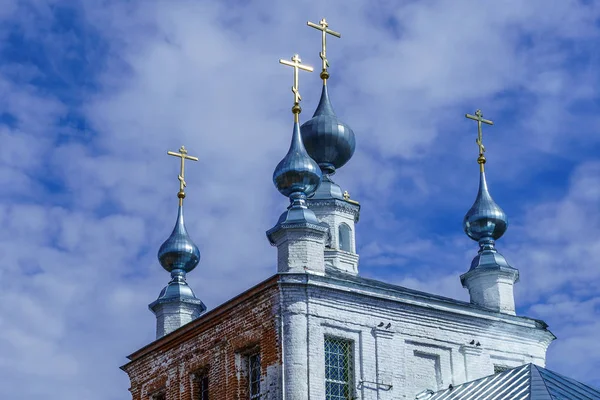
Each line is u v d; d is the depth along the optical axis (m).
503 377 40.12
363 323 41.91
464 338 44.41
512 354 45.47
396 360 42.22
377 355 41.81
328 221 51.34
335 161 52.56
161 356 47.78
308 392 39.69
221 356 43.62
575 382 39.00
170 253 51.94
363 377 41.25
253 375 42.25
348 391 41.03
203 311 51.34
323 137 51.72
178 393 45.88
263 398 40.44
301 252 41.84
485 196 49.81
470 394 40.09
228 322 43.50
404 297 43.06
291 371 39.88
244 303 42.50
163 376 47.38
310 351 40.25
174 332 46.66
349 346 41.66
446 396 41.12
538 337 46.38
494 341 45.19
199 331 45.28
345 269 50.72
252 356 42.53
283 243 42.12
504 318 45.56
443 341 43.72
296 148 44.16
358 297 41.97
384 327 42.34
